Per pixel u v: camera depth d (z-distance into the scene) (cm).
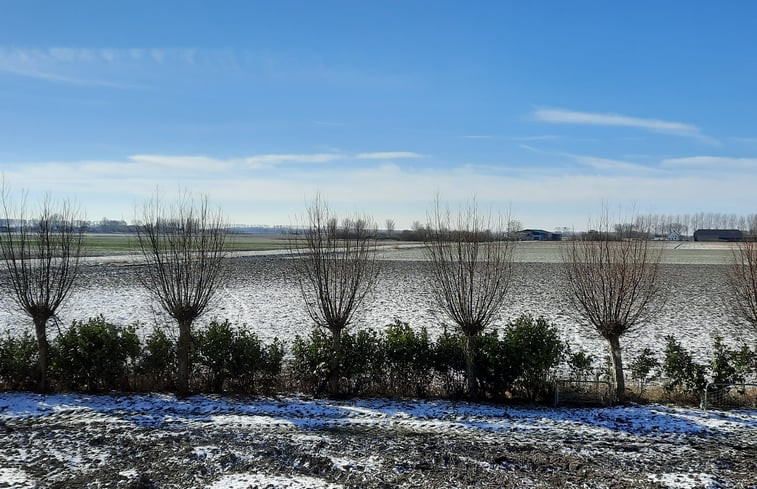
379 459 873
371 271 1686
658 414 1135
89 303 3088
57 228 1293
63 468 830
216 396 1240
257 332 2338
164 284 1244
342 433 998
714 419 1106
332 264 1311
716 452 925
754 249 1323
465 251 1262
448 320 2675
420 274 5219
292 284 4234
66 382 1269
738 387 1241
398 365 1265
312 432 1001
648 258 1761
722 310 3042
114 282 4050
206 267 1300
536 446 943
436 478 809
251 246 10662
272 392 1277
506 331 1294
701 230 15362
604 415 1126
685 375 1220
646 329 2414
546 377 1264
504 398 1241
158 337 1321
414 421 1077
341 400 1226
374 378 1273
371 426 1044
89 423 1037
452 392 1269
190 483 786
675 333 2347
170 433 981
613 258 1249
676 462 876
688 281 4659
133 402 1186
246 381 1278
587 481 803
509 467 851
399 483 792
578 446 944
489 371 1227
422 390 1273
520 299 3491
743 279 1336
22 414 1098
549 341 1243
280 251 8738
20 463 846
